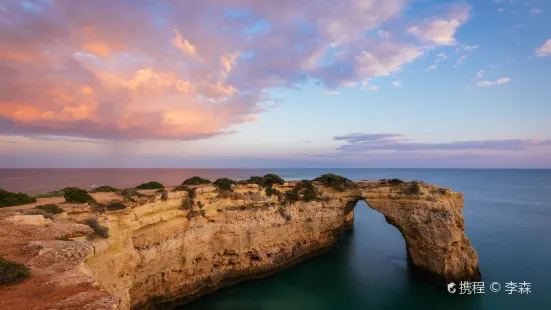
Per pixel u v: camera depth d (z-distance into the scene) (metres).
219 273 35.47
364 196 42.47
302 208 43.34
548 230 61.16
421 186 39.25
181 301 31.67
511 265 41.84
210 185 40.59
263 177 44.59
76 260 14.46
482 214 78.75
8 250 14.76
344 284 36.84
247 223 37.62
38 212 21.11
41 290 11.35
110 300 10.93
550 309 30.39
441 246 35.91
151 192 35.06
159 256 29.34
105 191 36.91
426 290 35.03
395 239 55.66
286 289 35.62
